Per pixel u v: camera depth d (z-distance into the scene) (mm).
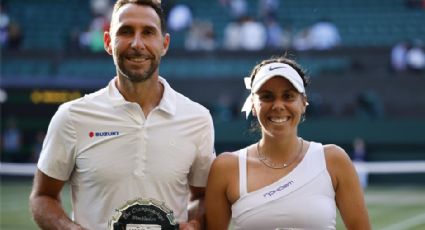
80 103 5426
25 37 28172
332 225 5344
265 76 5309
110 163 5336
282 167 5402
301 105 5434
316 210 5281
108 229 5227
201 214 5656
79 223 5453
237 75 24469
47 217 5395
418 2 29000
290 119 5367
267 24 26719
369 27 28078
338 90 23766
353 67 24703
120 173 5336
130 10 5301
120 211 5156
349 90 23688
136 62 5262
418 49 24547
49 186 5527
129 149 5359
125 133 5367
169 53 25297
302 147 5504
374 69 24641
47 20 29000
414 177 22016
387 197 19156
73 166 5469
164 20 5457
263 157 5477
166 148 5402
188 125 5504
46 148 5488
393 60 24438
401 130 22641
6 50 25875
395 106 23594
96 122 5383
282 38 25734
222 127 22844
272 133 5359
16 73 25281
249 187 5395
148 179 5355
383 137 22656
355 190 5434
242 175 5441
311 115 23094
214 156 5707
